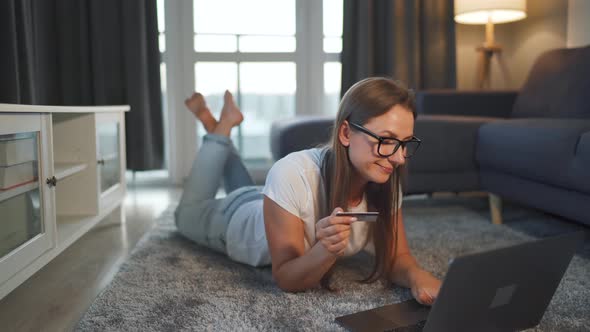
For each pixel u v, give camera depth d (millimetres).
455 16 3447
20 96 2479
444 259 1698
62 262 1713
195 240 1835
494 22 3566
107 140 2115
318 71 3770
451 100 2975
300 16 3727
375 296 1331
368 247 1475
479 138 2279
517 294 1030
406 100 1121
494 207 2256
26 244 1330
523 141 1923
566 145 1688
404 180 1337
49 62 3211
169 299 1314
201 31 3674
